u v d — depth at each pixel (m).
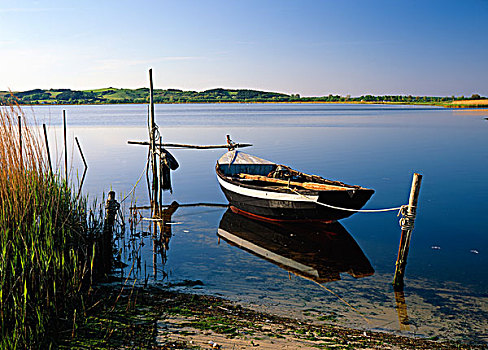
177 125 76.56
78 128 66.50
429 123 80.12
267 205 16.92
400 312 9.77
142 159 35.00
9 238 8.97
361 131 63.12
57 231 10.34
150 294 10.30
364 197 14.63
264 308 9.80
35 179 10.90
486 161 34.19
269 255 13.85
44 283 8.23
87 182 25.42
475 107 176.38
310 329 8.68
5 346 6.59
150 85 18.41
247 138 52.84
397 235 16.17
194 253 13.95
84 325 8.19
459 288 11.20
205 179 28.14
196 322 8.72
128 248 14.25
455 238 15.59
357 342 8.15
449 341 8.41
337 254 13.98
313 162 34.03
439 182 25.91
